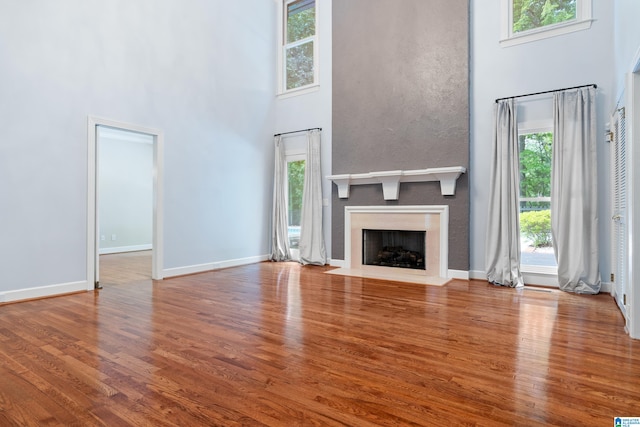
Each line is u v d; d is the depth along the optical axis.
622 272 3.21
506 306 3.50
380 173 5.11
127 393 1.84
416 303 3.61
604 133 4.01
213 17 5.57
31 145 3.68
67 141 3.94
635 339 2.60
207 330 2.80
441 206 4.88
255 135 6.31
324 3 6.12
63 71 3.90
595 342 2.54
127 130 4.48
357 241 5.62
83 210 4.09
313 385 1.92
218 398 1.79
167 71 4.93
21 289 3.63
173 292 4.09
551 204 4.18
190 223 5.24
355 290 4.19
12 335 2.67
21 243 3.62
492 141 4.61
